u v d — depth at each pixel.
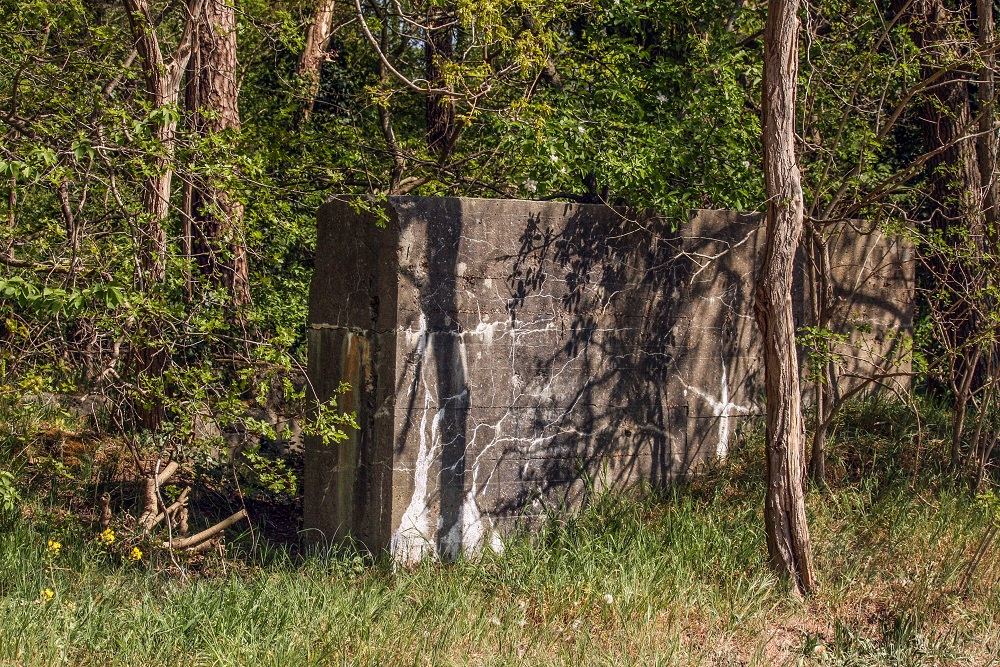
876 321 10.48
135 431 7.86
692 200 9.91
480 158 11.24
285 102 11.51
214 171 6.91
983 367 10.63
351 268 8.14
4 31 7.62
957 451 9.30
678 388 9.02
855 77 9.29
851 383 10.35
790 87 7.24
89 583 6.84
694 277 8.95
